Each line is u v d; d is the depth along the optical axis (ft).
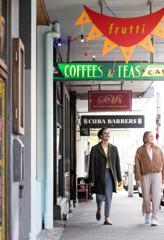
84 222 36.14
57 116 42.09
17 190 21.94
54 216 37.50
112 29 26.99
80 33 39.60
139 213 44.29
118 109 57.52
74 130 61.26
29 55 24.84
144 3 33.45
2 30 19.36
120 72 34.68
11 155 20.49
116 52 45.73
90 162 34.09
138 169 33.12
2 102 19.81
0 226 19.16
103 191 34.17
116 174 34.04
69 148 56.65
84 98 69.41
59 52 44.73
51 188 32.76
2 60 19.76
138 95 68.74
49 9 34.35
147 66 34.60
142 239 27.76
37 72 33.30
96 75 34.68
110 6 33.81
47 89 33.09
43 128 33.01
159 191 33.14
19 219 23.90
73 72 34.78
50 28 33.63
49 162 32.73
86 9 27.07
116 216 41.24
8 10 20.94
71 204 48.39
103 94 57.67
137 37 27.09
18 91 20.72
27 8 24.98
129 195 77.25
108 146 33.96
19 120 20.74
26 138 24.44
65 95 51.90
